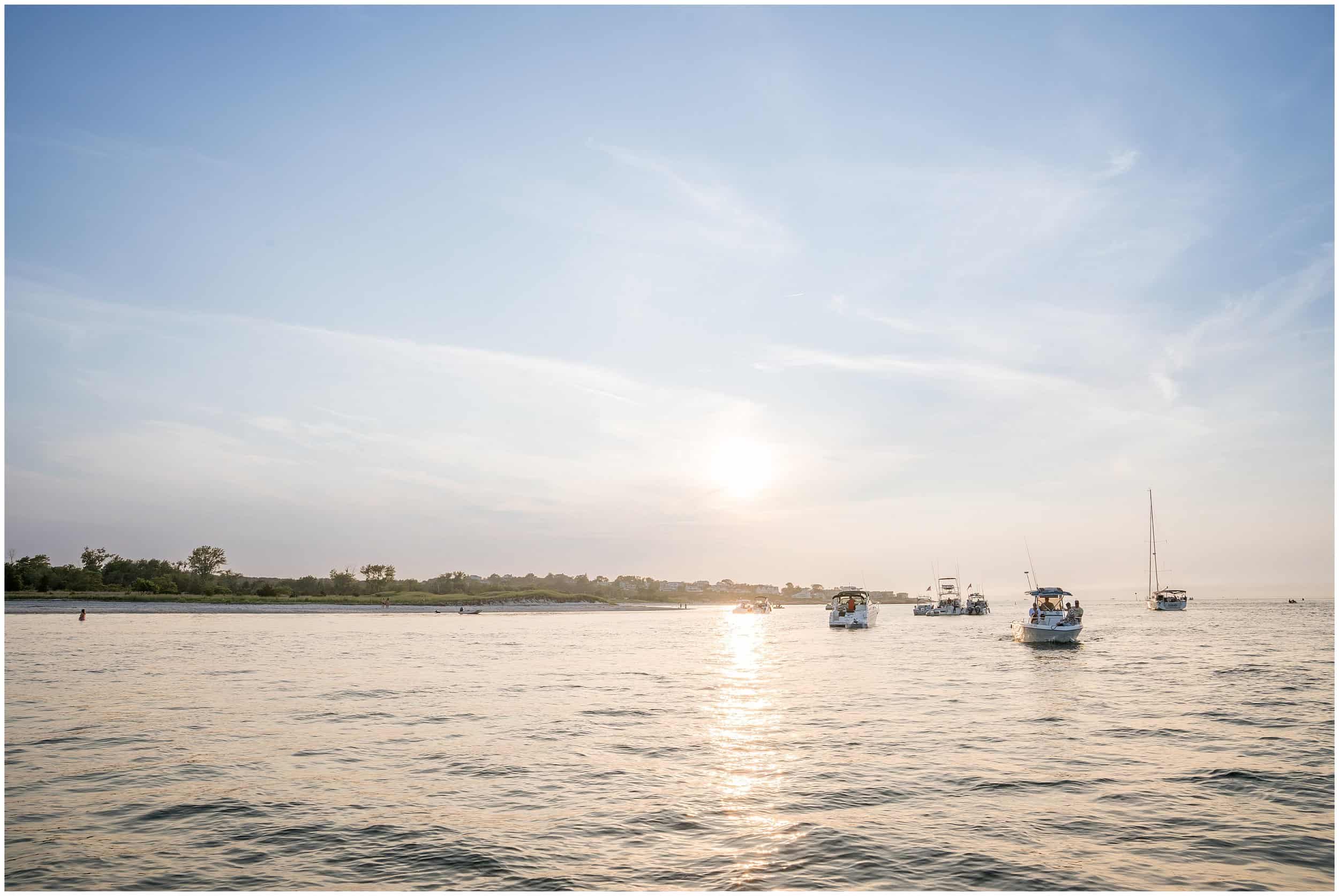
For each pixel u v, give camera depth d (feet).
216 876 37.42
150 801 49.62
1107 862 38.73
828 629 340.59
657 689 107.76
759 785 53.36
